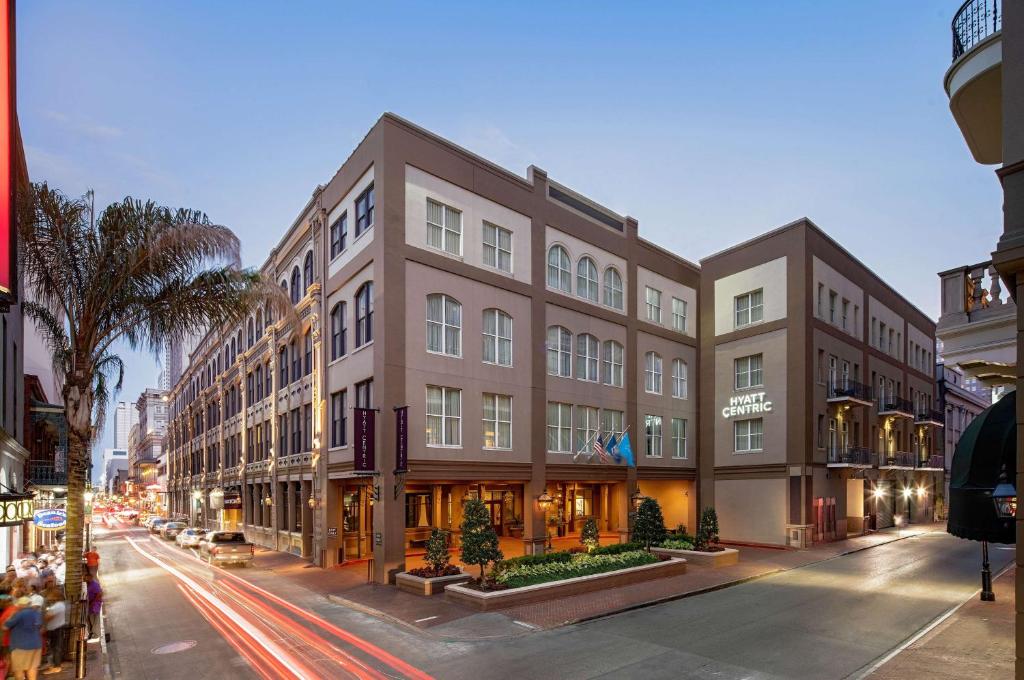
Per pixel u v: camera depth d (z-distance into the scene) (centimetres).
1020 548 707
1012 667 1234
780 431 3344
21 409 2814
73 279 1443
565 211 3119
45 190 1400
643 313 3556
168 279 1540
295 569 2680
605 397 3225
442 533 2080
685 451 3703
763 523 3372
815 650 1360
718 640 1435
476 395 2570
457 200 2609
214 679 1217
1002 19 773
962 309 1123
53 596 1308
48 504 3534
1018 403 721
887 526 4294
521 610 1689
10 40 1166
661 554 2494
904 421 4512
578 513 3709
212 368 5203
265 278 1688
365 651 1374
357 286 2555
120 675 1252
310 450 3005
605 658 1302
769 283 3506
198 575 2570
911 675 1191
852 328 3825
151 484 9775
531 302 2856
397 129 2430
